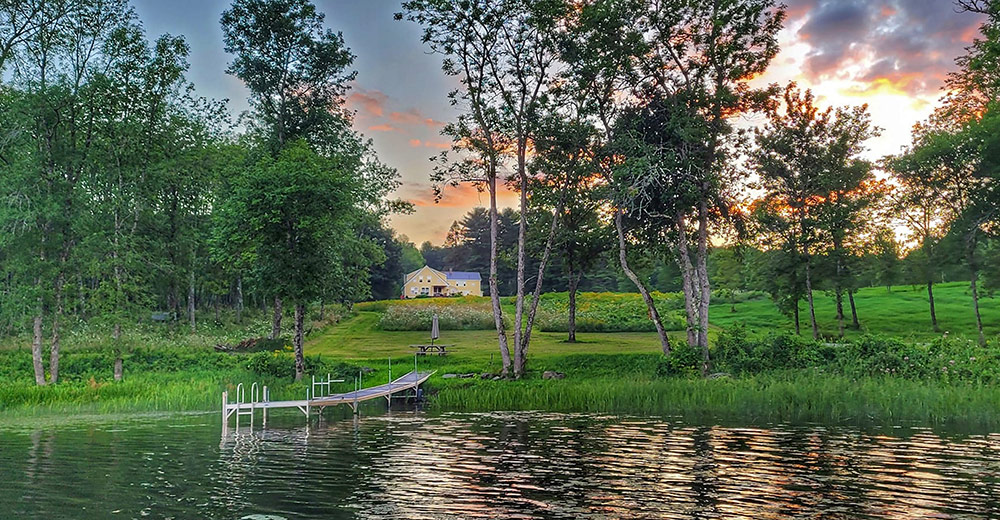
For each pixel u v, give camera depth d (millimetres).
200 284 59344
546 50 36031
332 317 68250
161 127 37000
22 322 32906
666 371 32438
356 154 49531
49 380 34031
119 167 36062
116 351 35094
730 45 34250
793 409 24109
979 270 48531
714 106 34375
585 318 59688
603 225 45688
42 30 33594
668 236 40188
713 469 14984
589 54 35344
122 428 22359
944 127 56281
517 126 36344
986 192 47625
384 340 52906
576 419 23547
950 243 49125
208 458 16797
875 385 25766
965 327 57156
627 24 35625
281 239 33406
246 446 18609
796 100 49812
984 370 27141
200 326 57375
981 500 12320
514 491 13188
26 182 33000
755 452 16906
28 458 16828
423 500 12531
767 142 50250
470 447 18125
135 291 35719
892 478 14008
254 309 77750
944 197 52906
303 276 33000
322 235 33156
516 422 23031
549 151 37344
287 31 42594
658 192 36625
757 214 39938
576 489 13297
